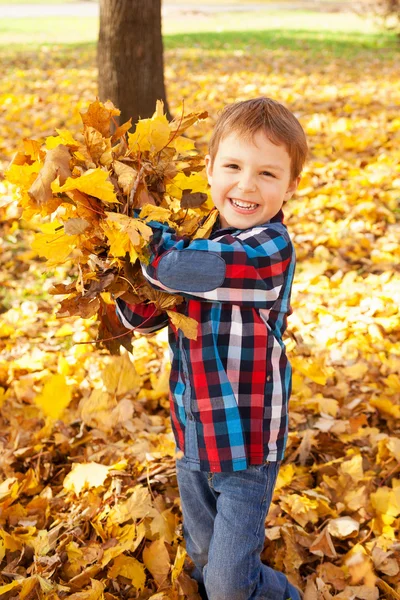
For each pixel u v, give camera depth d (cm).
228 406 175
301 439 297
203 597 226
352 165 621
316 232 499
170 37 1616
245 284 170
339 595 223
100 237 173
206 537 202
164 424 313
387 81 1047
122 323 195
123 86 592
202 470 179
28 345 382
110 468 268
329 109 845
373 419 318
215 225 191
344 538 246
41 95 944
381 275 439
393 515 251
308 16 2358
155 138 185
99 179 160
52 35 1681
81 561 227
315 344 375
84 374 350
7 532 247
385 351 367
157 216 164
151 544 235
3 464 276
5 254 482
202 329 176
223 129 180
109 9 583
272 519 249
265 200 177
